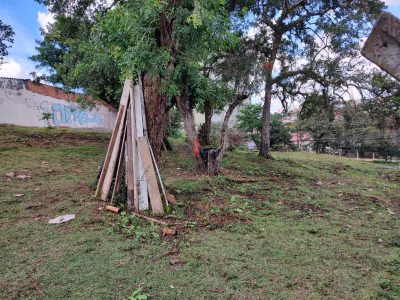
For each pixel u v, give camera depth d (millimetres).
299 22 13023
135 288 2979
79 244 3838
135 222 4641
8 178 6820
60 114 17266
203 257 3688
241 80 10930
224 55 11352
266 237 4465
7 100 15742
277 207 6105
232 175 9477
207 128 15492
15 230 4188
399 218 5863
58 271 3215
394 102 11711
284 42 13648
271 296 2980
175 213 5082
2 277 3078
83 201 5367
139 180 5164
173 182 7320
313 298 2984
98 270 3266
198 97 8336
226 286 3102
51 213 4848
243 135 21234
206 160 8727
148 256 3619
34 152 10258
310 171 12242
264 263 3631
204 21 5094
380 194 8336
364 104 12219
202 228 4660
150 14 4824
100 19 6941
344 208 6449
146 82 5414
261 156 14172
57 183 6598
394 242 4516
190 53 5582
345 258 3916
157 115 5535
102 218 4680
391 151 22984
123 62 4965
